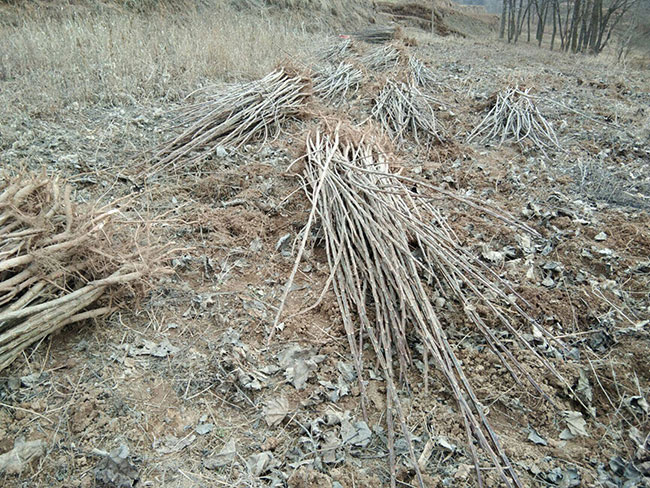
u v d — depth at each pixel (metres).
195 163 4.88
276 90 6.16
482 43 18.61
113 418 2.46
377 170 4.08
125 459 2.23
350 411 2.63
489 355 2.99
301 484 2.24
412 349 2.98
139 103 6.34
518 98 7.29
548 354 3.05
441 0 31.22
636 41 19.78
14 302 2.66
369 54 10.36
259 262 3.69
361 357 2.85
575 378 2.92
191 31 9.60
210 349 2.89
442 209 4.47
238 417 2.57
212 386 2.69
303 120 6.24
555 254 3.94
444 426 2.59
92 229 2.90
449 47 15.26
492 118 6.80
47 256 2.69
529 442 2.58
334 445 2.43
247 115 5.71
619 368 2.98
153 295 3.24
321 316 3.23
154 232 3.82
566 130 6.75
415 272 3.11
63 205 2.98
